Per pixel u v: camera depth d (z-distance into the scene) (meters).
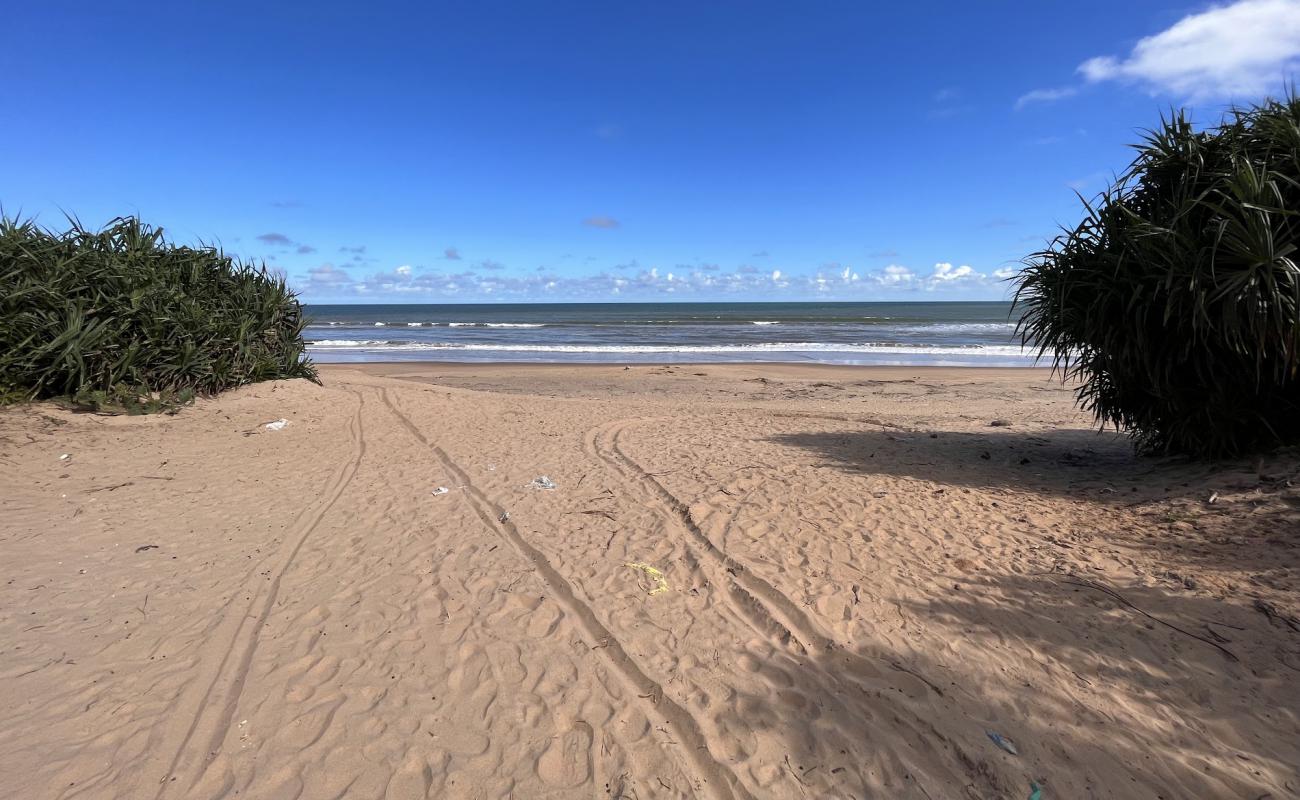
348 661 3.06
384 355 27.78
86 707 2.70
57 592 3.68
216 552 4.30
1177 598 3.41
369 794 2.29
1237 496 4.52
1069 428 9.29
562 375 19.83
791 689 2.88
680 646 3.23
